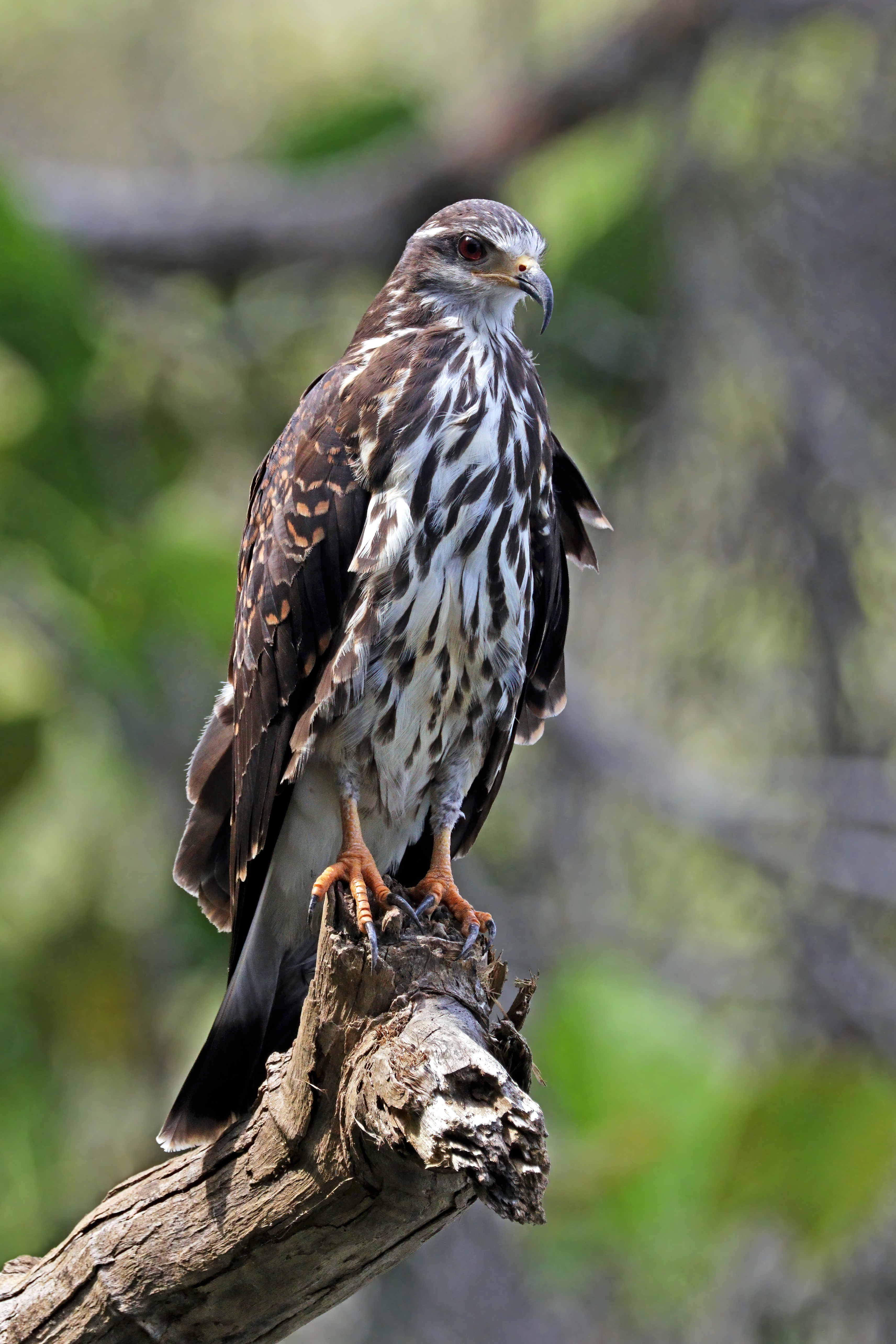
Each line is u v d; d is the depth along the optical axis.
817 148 13.59
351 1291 6.08
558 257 14.02
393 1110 5.15
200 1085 6.97
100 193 15.08
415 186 14.87
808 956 12.42
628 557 13.29
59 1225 12.36
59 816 13.12
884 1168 10.55
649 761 12.87
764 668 13.03
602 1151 10.72
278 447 7.99
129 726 12.60
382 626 7.47
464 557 7.52
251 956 7.56
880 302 13.24
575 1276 11.38
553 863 12.97
